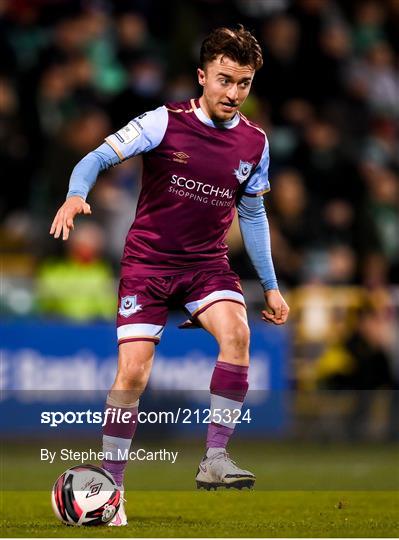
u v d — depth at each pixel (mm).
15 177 36656
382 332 33719
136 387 16375
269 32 42062
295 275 35375
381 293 34031
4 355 30500
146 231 16781
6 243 34812
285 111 40875
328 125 41531
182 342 31281
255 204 17516
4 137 36781
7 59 39031
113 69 40094
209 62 16125
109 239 33875
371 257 35062
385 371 33531
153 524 16172
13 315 31203
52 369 30797
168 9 42688
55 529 15398
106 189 34344
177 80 38875
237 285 16828
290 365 32906
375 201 38719
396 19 47250
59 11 41156
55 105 37812
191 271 16781
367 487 22656
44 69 38719
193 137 16516
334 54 42688
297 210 36750
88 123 34906
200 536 14836
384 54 45031
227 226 17125
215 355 31500
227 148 16625
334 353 33281
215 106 16219
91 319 32000
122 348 16438
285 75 41812
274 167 39062
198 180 16562
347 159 39438
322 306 33469
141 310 16531
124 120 37281
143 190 16938
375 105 44031
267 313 17844
